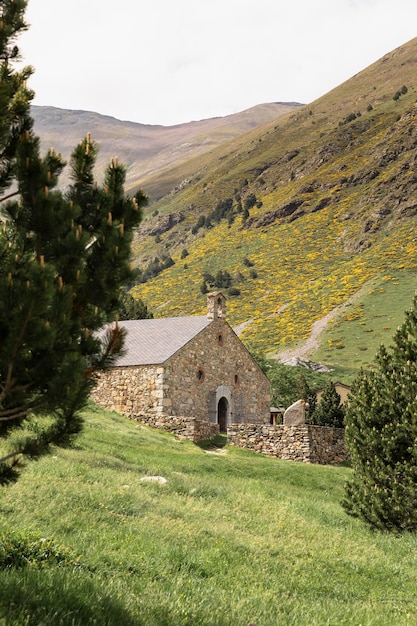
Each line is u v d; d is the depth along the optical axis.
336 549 19.00
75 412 9.71
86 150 10.68
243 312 172.88
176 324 52.09
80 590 9.90
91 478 21.86
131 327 53.28
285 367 100.56
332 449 43.59
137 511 18.64
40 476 20.16
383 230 195.50
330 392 59.69
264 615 11.41
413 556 19.77
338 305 155.88
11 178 10.23
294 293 175.75
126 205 10.59
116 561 12.98
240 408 53.00
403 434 23.80
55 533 14.41
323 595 14.38
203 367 49.47
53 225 9.62
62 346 9.26
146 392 45.62
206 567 14.27
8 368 8.89
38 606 8.91
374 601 14.29
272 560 16.27
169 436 41.91
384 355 25.38
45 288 8.69
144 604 10.20
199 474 30.20
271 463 36.59
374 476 24.11
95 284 9.94
